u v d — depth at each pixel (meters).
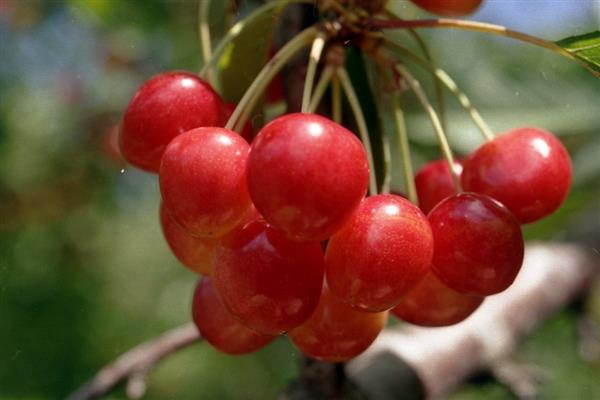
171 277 0.93
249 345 0.26
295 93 0.28
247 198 0.24
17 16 0.90
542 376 0.36
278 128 0.23
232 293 0.24
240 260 0.24
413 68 0.50
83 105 0.91
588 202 0.45
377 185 0.28
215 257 0.24
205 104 0.25
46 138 0.93
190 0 0.70
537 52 0.55
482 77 0.51
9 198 0.94
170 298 0.92
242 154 0.24
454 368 0.34
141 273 0.95
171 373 0.89
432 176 0.28
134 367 0.32
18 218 0.95
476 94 0.50
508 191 0.26
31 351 0.92
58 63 0.91
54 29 0.90
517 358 0.41
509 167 0.26
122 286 0.95
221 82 0.29
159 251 0.95
